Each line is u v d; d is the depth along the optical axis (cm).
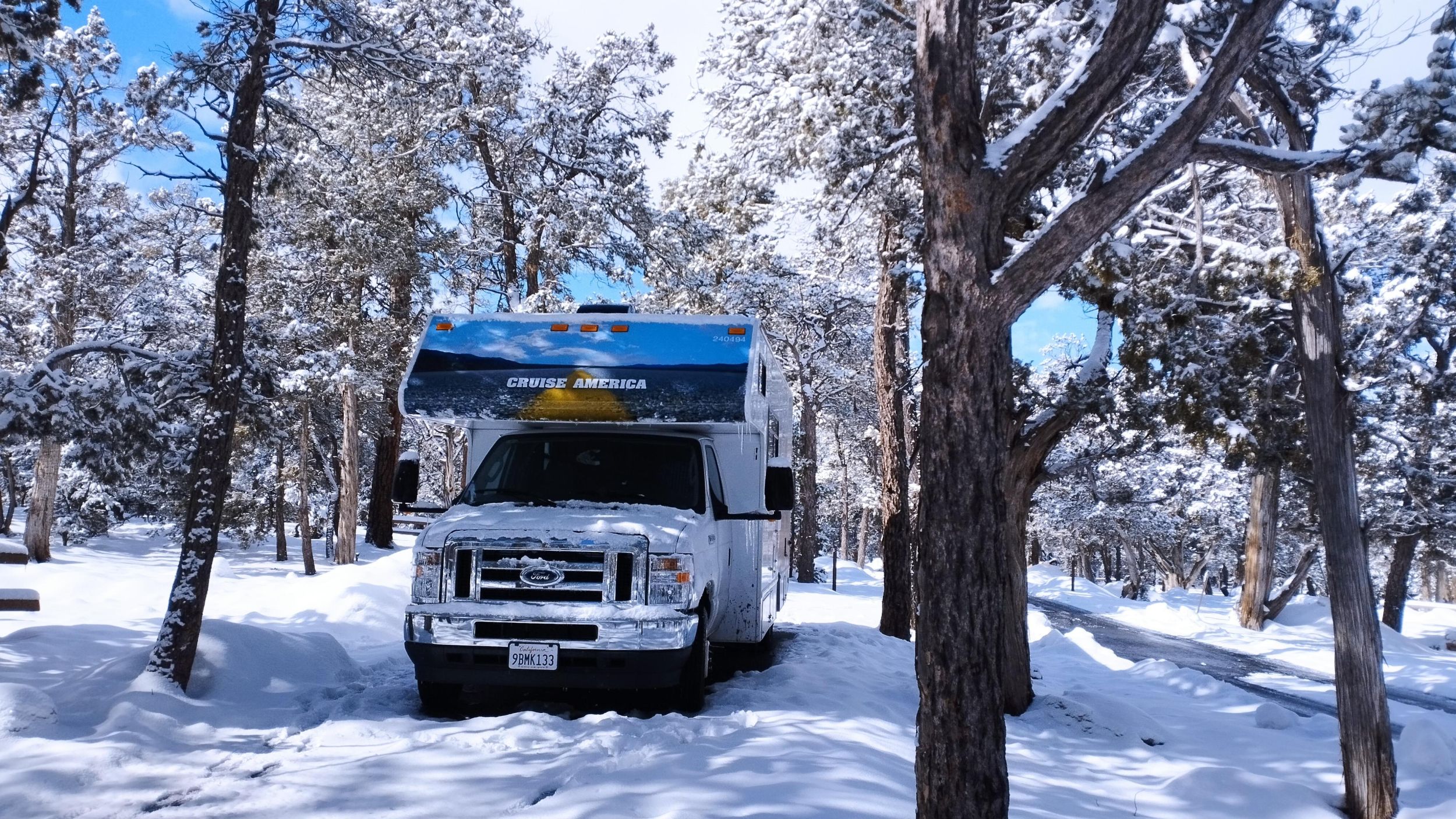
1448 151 519
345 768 563
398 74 901
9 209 1053
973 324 392
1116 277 736
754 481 934
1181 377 795
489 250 2625
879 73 993
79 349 932
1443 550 3045
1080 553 5894
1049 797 580
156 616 1345
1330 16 676
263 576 2636
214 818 479
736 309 2723
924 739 386
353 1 848
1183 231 788
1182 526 4756
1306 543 2902
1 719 611
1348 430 670
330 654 881
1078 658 1612
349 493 2792
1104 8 552
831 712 751
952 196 397
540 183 2483
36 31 877
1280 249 676
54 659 877
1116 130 830
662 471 850
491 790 526
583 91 2486
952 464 389
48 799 499
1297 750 816
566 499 829
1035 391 949
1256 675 1688
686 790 500
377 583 1507
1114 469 3847
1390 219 1033
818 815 460
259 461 3278
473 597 734
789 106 1119
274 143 881
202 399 906
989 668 381
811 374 3359
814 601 2352
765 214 1664
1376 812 623
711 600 826
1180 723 942
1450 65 499
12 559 1297
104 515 3372
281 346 2456
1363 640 641
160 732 629
